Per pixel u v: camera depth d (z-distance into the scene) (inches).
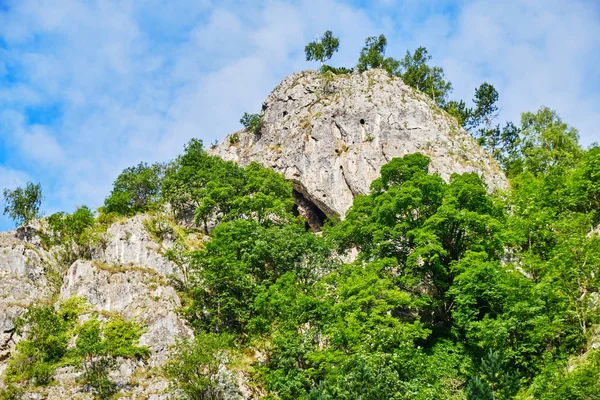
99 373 2217.0
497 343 2066.9
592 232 2352.4
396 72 4719.5
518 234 2517.2
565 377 1775.3
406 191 2615.7
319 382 1979.6
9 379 2190.0
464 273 2262.6
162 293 2613.2
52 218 3006.9
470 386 1738.4
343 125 3907.5
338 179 3730.3
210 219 3449.8
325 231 3048.7
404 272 2536.9
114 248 2876.5
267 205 3289.9
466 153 3727.9
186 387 2175.2
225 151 4488.2
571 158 3467.0
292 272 2581.2
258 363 2375.7
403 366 1953.7
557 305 2100.1
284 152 3929.6
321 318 2284.7
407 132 3774.6
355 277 2405.3
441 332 2372.0
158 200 3570.4
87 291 2564.0
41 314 2385.6
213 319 2517.2
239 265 2655.0
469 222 2453.2
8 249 2815.0
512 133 4517.7
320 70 4662.9
